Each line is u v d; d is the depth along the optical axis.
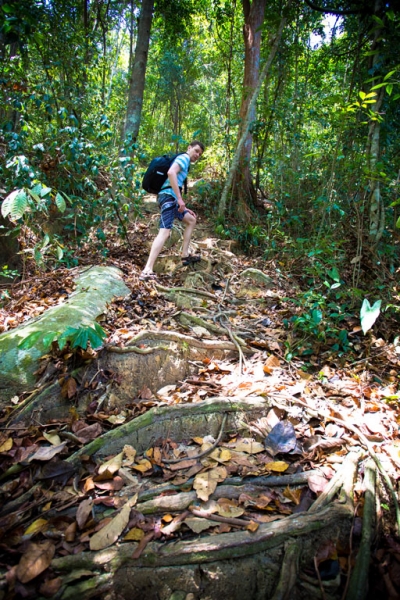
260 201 6.80
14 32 3.47
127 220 4.48
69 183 4.10
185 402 2.18
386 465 1.86
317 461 1.90
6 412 1.98
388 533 1.59
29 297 3.28
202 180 6.69
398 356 2.84
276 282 4.07
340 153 4.07
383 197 4.32
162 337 2.57
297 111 6.35
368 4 4.91
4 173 3.68
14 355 2.20
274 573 1.42
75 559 1.38
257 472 1.79
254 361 2.71
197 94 12.45
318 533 1.51
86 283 3.29
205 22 10.56
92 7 9.17
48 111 4.04
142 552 1.42
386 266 4.08
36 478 1.71
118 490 1.69
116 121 8.52
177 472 1.81
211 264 4.26
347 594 1.35
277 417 2.12
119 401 2.21
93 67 5.55
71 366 2.19
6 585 1.29
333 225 4.39
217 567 1.41
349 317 3.34
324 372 2.62
